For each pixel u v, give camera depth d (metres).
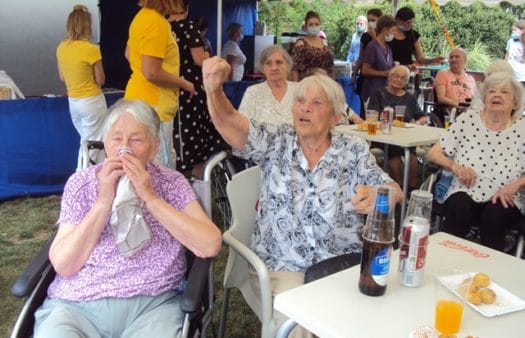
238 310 2.66
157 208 1.61
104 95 4.56
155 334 1.53
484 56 10.36
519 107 2.63
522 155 2.62
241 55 7.00
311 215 1.87
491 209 2.56
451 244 1.68
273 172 1.92
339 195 1.88
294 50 5.15
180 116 3.61
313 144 1.91
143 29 2.93
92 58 4.05
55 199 4.36
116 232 1.59
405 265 1.31
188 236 1.63
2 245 3.39
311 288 1.28
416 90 6.33
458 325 1.10
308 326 1.14
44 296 1.66
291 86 3.48
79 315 1.59
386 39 5.72
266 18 10.68
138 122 1.68
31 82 6.38
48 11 6.29
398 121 4.20
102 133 1.74
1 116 4.06
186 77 3.59
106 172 1.56
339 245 1.91
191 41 3.53
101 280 1.63
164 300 1.68
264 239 1.92
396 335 1.08
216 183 2.70
